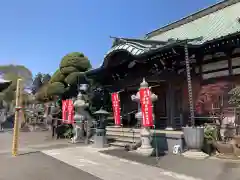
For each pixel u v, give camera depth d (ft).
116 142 41.63
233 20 40.83
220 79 38.09
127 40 45.27
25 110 87.51
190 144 28.50
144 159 29.14
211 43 34.99
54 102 81.15
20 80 35.81
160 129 41.73
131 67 52.08
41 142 49.01
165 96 48.78
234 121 32.86
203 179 20.57
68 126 56.70
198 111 40.65
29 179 21.63
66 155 33.76
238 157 26.61
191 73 42.01
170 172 23.17
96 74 59.41
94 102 60.34
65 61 71.61
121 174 22.98
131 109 58.80
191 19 53.83
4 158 31.89
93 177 22.11
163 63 43.06
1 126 82.28
